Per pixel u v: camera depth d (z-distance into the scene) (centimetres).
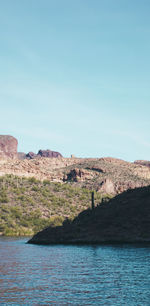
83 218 8169
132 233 6284
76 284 2569
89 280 2709
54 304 2039
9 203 15038
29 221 13050
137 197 8412
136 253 4453
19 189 17338
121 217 7300
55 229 7669
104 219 7475
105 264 3553
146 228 6369
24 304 2039
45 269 3303
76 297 2195
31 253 4856
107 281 2655
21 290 2384
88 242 6234
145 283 2553
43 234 7456
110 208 8262
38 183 19962
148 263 3534
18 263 3762
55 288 2445
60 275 2955
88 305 2020
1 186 17150
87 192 19950
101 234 6550
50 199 16862
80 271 3152
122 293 2278
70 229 7375
